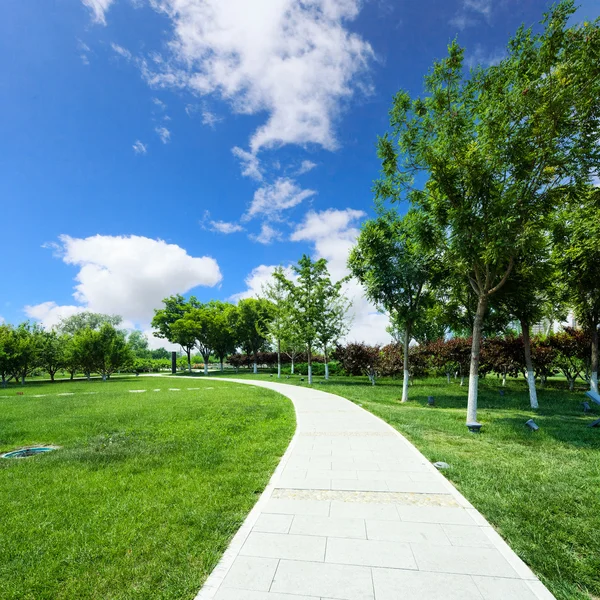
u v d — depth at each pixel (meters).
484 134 8.62
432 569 2.93
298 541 3.38
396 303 14.92
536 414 10.84
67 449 7.11
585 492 4.52
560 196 8.88
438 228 10.45
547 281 11.66
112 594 2.79
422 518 3.83
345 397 15.12
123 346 36.47
